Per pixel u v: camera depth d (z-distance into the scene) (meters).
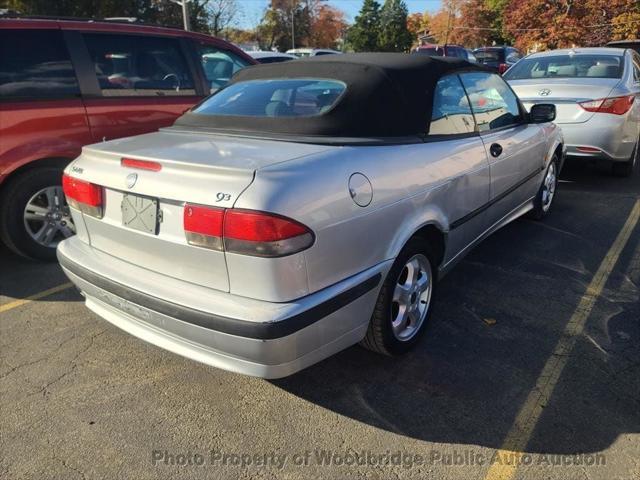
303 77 3.15
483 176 3.59
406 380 2.87
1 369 3.02
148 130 4.77
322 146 2.57
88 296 2.91
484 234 4.00
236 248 2.18
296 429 2.54
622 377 2.85
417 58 3.32
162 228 2.42
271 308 2.19
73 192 2.89
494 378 2.86
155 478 2.27
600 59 6.70
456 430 2.50
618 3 36.59
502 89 4.25
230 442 2.46
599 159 6.27
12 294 3.95
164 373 2.98
